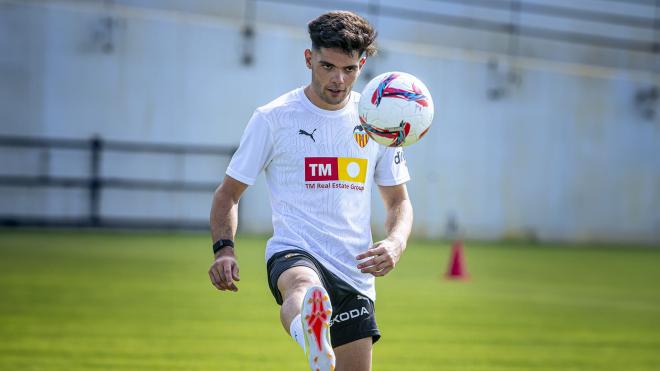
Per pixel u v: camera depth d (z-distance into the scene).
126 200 66.38
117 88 65.62
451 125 75.25
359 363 12.98
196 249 53.75
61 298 31.33
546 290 40.47
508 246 72.00
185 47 67.25
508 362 22.27
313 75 12.75
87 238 58.91
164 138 67.00
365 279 13.20
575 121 79.75
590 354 23.86
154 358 21.33
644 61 83.44
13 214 63.78
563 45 80.50
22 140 63.47
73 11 64.38
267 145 13.04
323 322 10.41
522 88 77.69
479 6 77.69
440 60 74.75
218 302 31.91
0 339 23.28
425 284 40.84
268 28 70.06
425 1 75.75
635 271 53.53
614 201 81.50
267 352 22.61
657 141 82.69
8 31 62.91
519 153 77.75
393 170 13.69
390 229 13.33
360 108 12.70
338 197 13.02
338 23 12.19
